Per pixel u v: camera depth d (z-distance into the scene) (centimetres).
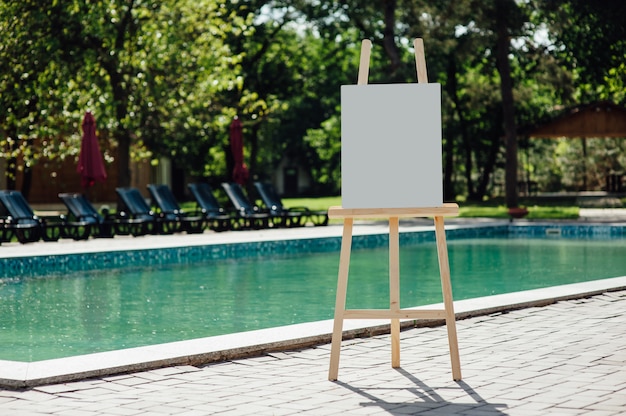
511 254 1556
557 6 2584
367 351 604
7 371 514
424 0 2641
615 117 3086
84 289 1098
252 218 1977
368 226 2062
